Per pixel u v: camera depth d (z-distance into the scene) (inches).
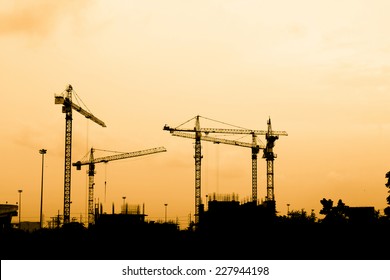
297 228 4894.2
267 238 4579.2
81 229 5989.2
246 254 3978.8
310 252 3934.5
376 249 3946.9
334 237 4520.2
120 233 5068.9
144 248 4340.6
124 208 5502.0
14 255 3880.4
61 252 4128.9
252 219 4886.8
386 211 5383.9
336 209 6279.5
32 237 5103.3
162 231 5137.8
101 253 4069.9
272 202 5123.0
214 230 4867.1
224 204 4992.6
